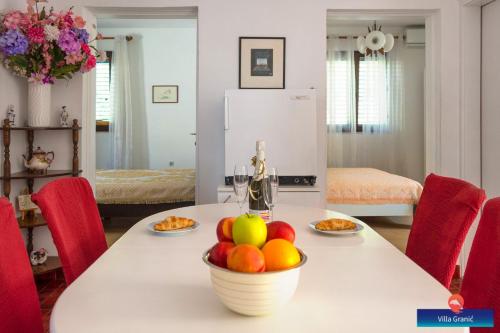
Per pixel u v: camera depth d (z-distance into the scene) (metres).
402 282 1.00
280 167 2.94
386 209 4.37
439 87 3.20
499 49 2.89
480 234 1.00
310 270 1.08
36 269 2.83
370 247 1.31
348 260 1.17
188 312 0.82
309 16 3.17
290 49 3.17
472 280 0.99
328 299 0.89
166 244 1.34
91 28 3.25
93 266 1.11
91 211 1.57
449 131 3.19
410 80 6.35
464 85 3.11
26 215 2.94
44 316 2.35
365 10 3.18
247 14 3.15
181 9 3.21
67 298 0.89
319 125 3.19
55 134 3.17
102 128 6.54
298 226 1.60
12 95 2.83
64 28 2.76
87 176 3.23
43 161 2.88
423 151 6.38
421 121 6.37
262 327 0.76
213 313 0.82
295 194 2.80
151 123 6.68
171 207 4.36
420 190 4.36
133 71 6.59
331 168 5.89
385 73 6.33
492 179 3.00
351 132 6.33
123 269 1.09
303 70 3.18
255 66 3.17
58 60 2.80
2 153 2.75
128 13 3.25
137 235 1.46
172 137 6.68
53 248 3.18
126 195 4.30
